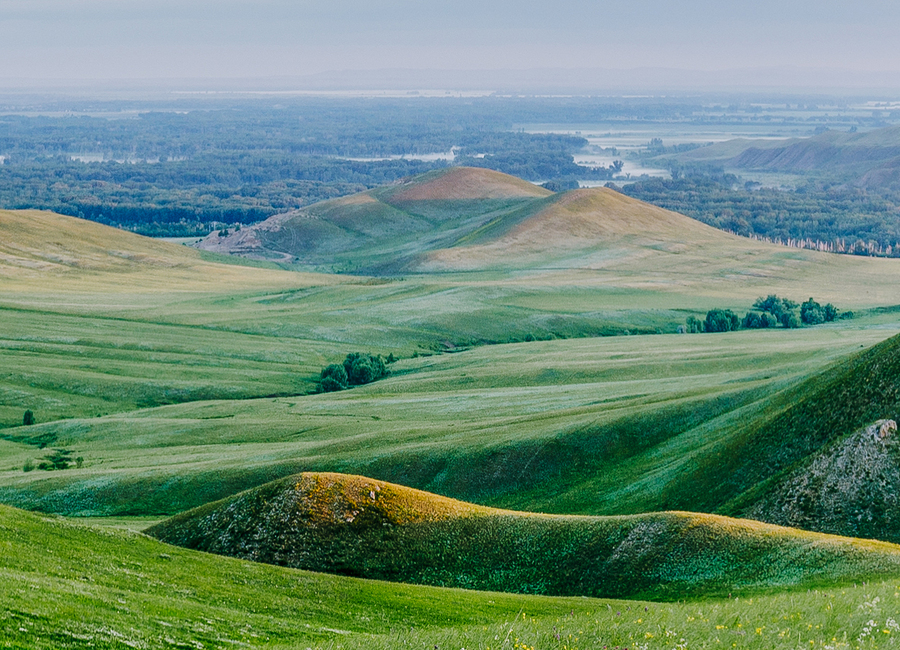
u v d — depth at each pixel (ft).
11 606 95.50
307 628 119.34
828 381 284.41
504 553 196.44
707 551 178.29
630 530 193.47
